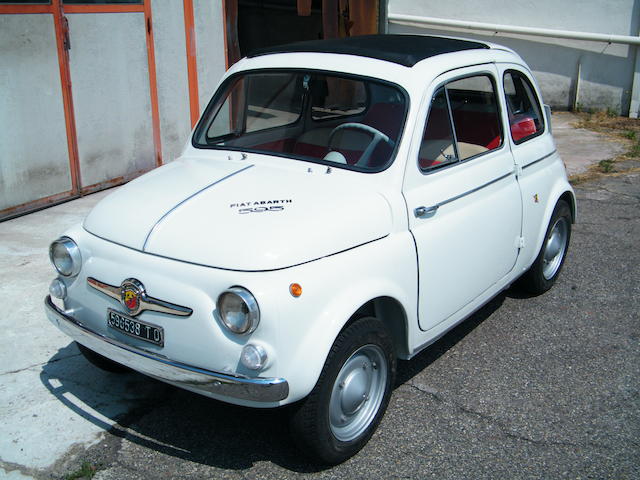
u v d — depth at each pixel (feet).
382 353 11.65
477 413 12.96
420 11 41.83
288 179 12.21
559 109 42.09
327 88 13.23
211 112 14.74
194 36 27.14
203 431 12.26
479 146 14.51
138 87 25.39
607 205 25.45
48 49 22.07
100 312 11.31
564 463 11.60
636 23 39.24
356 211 11.32
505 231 14.78
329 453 11.05
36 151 22.29
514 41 41.34
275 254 10.09
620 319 16.96
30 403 12.87
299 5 37.63
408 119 12.37
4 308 16.24
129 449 11.71
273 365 9.87
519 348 15.47
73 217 22.09
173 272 10.36
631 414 13.05
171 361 10.37
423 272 12.28
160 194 11.85
